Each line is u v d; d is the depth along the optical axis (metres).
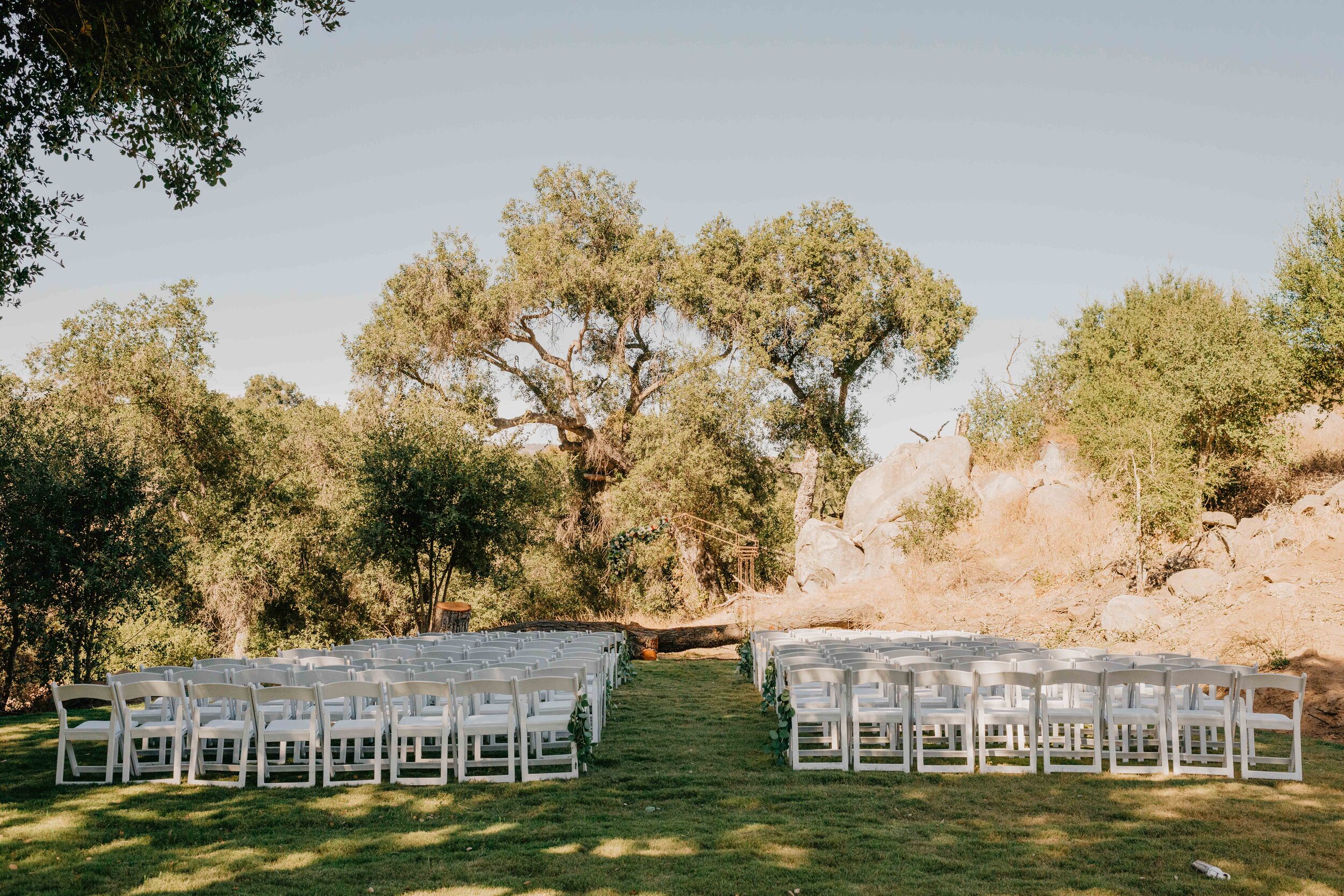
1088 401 19.70
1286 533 15.43
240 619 25.14
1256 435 15.82
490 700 9.67
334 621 27.09
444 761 7.65
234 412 26.56
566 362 32.28
